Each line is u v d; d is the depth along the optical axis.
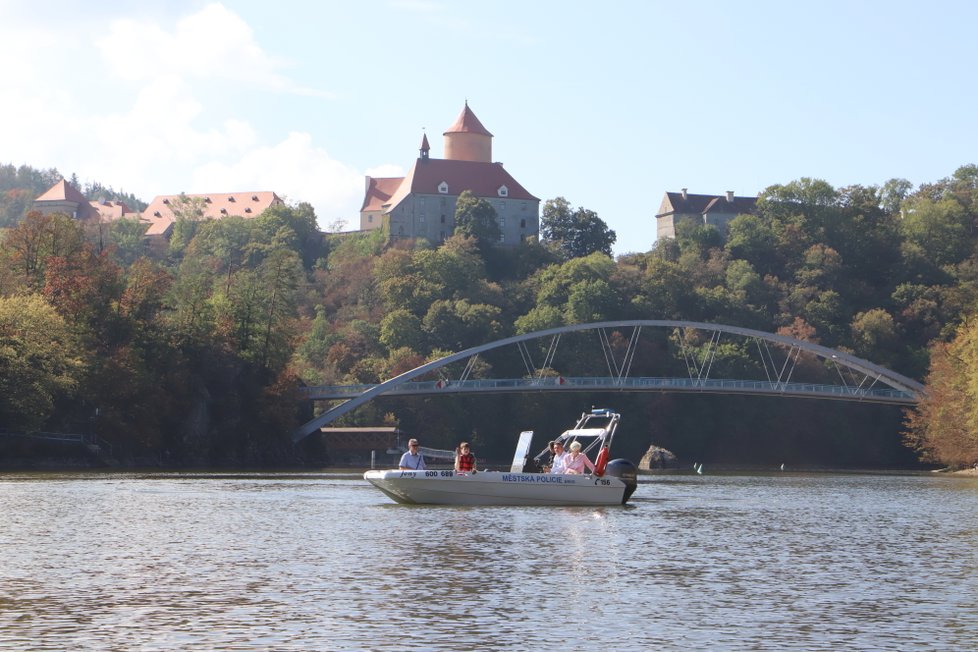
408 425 190.62
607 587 33.38
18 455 115.44
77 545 41.81
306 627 27.64
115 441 127.50
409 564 37.50
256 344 153.38
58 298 130.12
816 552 42.53
